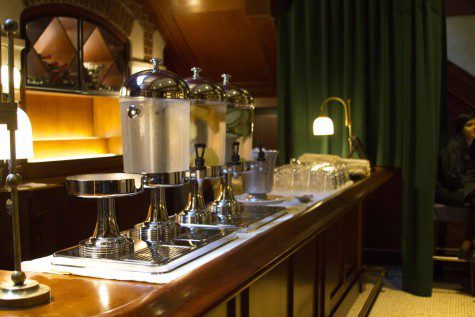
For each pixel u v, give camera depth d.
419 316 3.88
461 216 4.54
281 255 1.85
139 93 1.55
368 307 3.89
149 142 1.58
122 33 5.12
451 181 4.71
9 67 1.21
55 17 4.41
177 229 1.76
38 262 1.56
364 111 4.71
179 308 1.24
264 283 2.07
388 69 4.62
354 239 4.11
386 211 5.21
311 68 4.80
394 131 4.68
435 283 4.77
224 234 1.78
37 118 4.68
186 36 5.61
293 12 4.83
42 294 1.19
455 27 5.89
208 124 1.97
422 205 4.42
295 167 3.43
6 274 1.42
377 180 4.05
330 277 3.22
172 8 5.31
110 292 1.28
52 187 3.78
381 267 4.71
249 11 4.96
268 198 2.79
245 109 2.25
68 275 1.43
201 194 2.07
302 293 2.61
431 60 4.39
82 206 4.15
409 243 4.48
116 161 5.16
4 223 3.36
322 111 4.57
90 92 4.78
